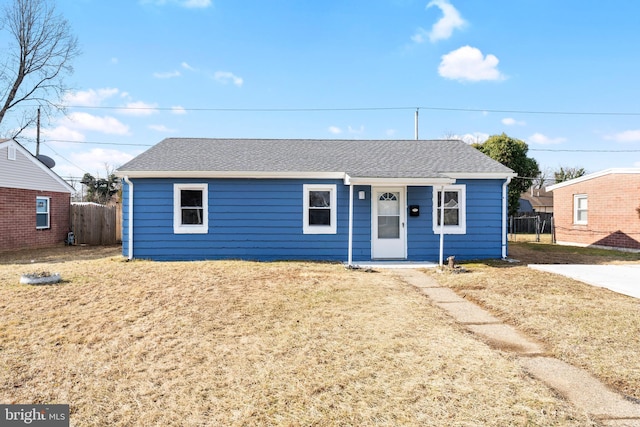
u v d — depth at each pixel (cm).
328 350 411
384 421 274
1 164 1366
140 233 1071
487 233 1103
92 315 542
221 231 1085
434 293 698
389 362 379
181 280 779
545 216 2653
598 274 838
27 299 627
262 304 600
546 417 278
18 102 2144
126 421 277
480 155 1237
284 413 286
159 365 375
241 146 1316
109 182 3516
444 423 271
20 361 384
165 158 1151
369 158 1205
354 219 1095
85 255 1271
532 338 455
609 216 1481
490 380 338
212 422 276
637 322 505
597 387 328
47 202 1611
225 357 393
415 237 1097
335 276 838
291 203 1091
